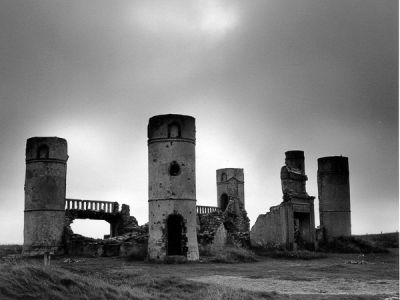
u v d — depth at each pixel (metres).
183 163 32.75
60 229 38.72
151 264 30.31
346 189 48.16
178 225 34.59
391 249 47.62
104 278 19.86
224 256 32.94
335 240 45.97
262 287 20.06
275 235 42.66
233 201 49.41
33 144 39.03
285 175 43.62
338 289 19.55
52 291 13.77
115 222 45.03
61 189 39.34
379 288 19.88
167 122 32.97
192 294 17.16
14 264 15.48
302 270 27.20
